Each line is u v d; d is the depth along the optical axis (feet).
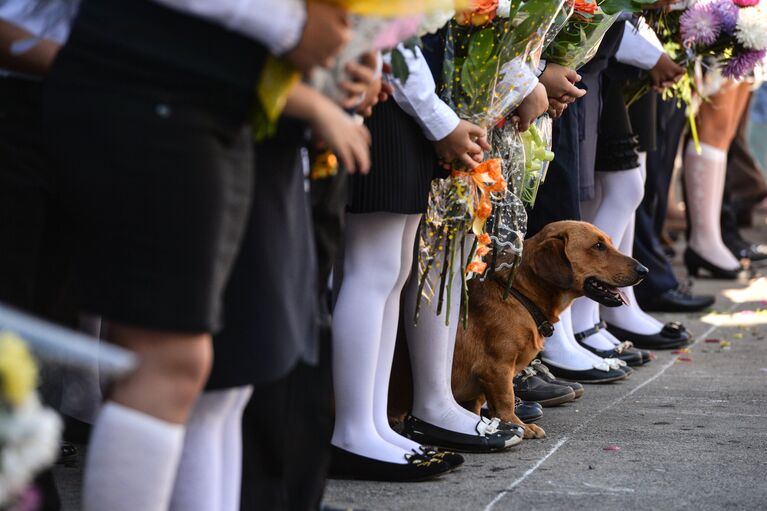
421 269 22.24
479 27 20.67
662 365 33.58
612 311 36.32
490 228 23.27
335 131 13.48
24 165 14.84
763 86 58.03
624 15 28.76
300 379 17.03
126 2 12.45
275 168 13.99
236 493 15.25
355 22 13.57
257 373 13.78
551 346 30.86
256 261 13.71
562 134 28.35
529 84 21.31
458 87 20.90
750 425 25.95
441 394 23.30
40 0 13.98
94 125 12.19
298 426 17.02
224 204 12.47
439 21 18.24
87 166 12.26
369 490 20.18
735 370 32.73
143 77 12.29
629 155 32.94
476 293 25.03
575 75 24.56
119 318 12.39
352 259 20.47
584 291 25.89
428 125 19.56
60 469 20.83
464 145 20.07
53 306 16.01
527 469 21.89
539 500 19.72
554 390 27.86
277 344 13.88
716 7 30.19
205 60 12.41
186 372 12.68
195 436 14.19
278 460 16.93
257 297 13.73
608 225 33.58
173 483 14.20
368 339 20.35
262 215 13.78
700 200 49.11
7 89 14.83
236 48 12.53
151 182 12.12
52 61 13.93
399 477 20.62
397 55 18.39
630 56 31.07
